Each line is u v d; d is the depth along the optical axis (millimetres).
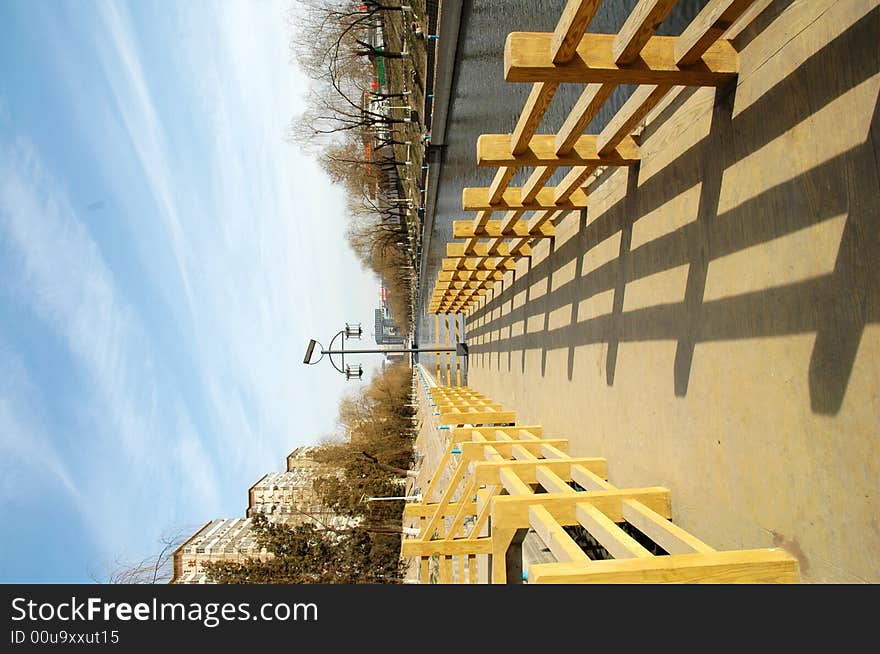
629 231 3428
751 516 2316
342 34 16203
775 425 2168
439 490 10062
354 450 28906
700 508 2693
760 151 2230
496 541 2971
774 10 2135
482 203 4055
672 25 3373
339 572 18984
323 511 23328
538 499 2961
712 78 2389
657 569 2033
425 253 19016
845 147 1821
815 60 1941
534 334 5711
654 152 3100
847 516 1829
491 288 8086
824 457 1923
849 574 1817
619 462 3607
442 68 11344
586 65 2254
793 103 2045
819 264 1938
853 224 1794
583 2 1854
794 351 2064
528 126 2770
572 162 3238
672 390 2945
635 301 3359
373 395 43125
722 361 2506
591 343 4098
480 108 9172
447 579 5207
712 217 2566
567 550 2266
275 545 19750
